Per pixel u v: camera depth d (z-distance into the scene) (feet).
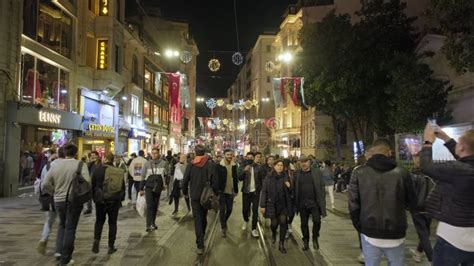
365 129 96.84
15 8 61.46
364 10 80.59
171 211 49.96
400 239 14.76
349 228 39.96
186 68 216.33
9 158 59.57
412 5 93.86
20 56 62.49
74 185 24.49
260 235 35.35
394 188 14.80
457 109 63.57
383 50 74.43
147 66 133.59
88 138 86.02
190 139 227.61
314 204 30.35
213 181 29.07
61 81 76.33
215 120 213.46
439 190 13.89
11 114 59.77
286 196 30.37
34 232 34.32
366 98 78.48
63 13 76.74
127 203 55.42
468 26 48.98
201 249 28.37
